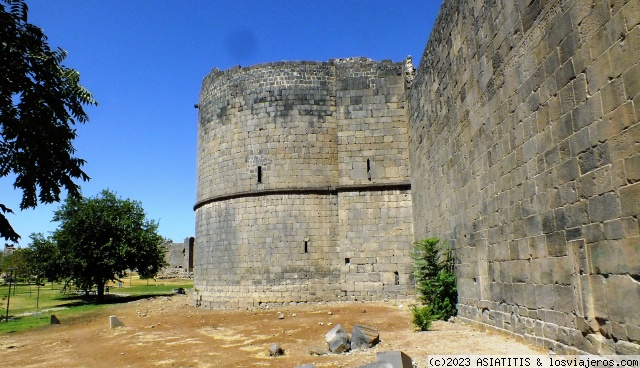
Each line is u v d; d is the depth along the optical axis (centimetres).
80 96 1187
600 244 834
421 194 2309
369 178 2611
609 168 804
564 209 954
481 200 1444
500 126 1281
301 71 2711
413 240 2525
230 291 2602
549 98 1007
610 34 793
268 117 2680
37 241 3838
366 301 2498
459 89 1652
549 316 1024
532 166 1094
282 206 2592
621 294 778
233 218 2664
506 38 1232
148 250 3900
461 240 1656
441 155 1917
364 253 2547
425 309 1602
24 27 1109
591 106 853
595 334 855
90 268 3700
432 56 2034
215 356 1358
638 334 738
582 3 876
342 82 2709
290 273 2534
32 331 2247
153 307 2975
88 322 2497
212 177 2791
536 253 1080
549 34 1002
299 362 1202
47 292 5022
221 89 2838
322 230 2577
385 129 2653
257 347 1471
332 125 2675
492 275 1356
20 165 1116
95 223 3725
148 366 1263
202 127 2956
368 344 1315
